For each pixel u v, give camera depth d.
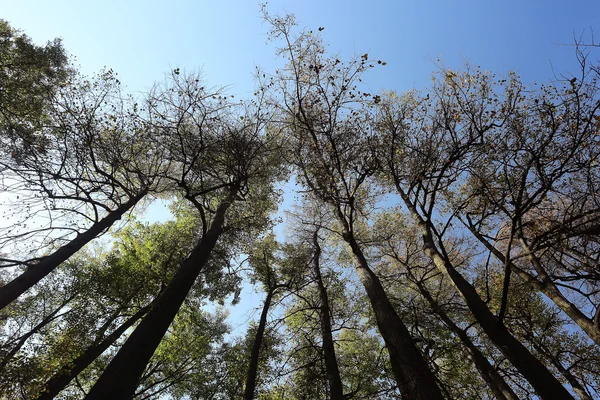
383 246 12.28
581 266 7.23
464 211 7.89
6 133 8.70
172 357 11.85
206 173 9.27
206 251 8.62
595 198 5.61
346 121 7.87
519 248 10.03
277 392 9.57
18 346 8.79
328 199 8.36
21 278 6.82
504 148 6.48
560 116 5.75
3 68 10.27
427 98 7.78
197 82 7.90
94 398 4.90
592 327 6.33
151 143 9.43
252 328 11.61
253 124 8.72
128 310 12.27
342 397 7.25
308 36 7.49
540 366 5.29
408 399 5.74
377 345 12.93
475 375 9.84
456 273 6.77
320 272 12.15
